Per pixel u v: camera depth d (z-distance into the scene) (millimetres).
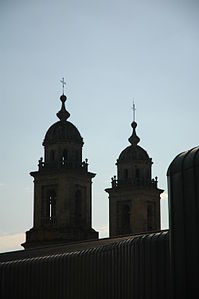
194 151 54562
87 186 174250
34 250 92375
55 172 169250
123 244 64812
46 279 79438
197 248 52562
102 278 68688
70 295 74500
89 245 80625
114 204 189875
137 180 188125
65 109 177625
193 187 53156
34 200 172625
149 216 189000
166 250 58062
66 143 172125
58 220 166625
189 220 53594
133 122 198500
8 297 85750
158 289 58344
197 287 52562
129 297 62500
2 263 88250
